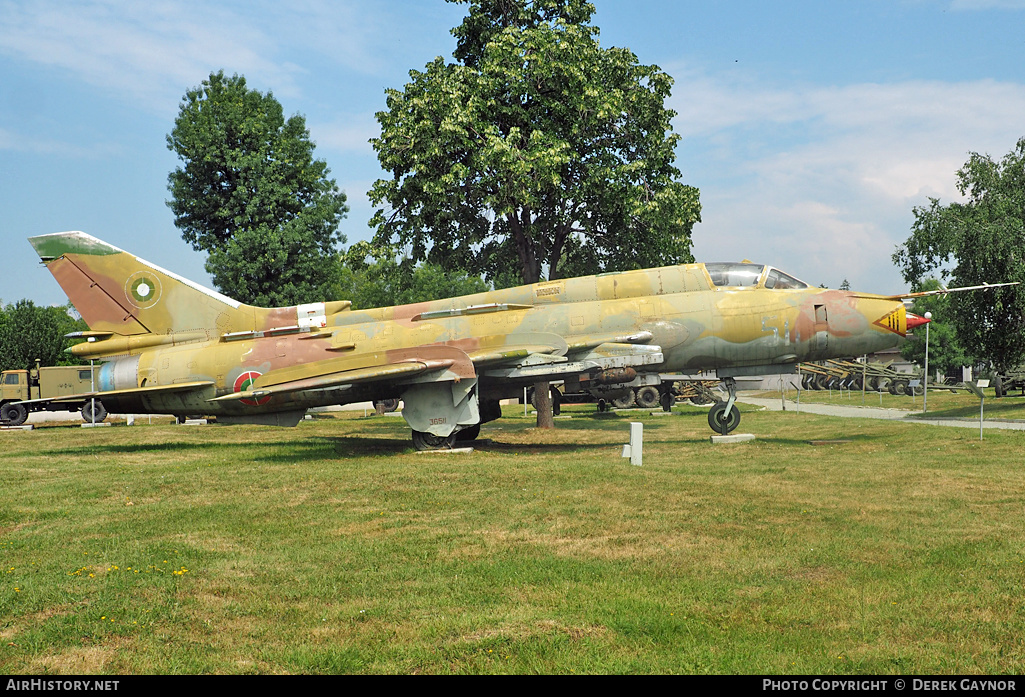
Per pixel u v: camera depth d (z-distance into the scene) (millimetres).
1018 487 11328
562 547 8445
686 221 26469
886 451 16234
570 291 18953
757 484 12062
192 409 19484
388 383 18344
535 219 27609
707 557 7906
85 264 19672
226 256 42125
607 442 20844
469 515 10289
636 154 26766
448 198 25531
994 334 30594
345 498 11750
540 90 25797
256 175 43312
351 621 6246
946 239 31438
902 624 5996
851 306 18266
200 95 46500
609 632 5941
